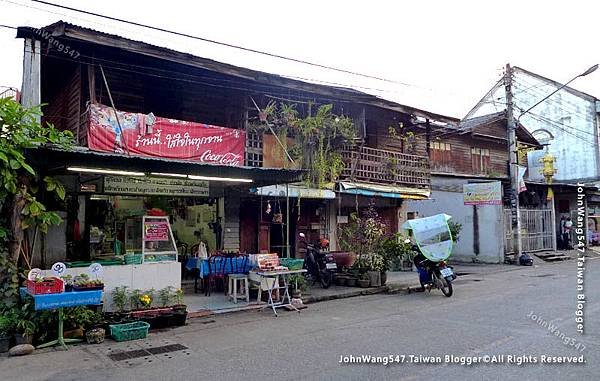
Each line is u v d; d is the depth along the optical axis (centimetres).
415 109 1553
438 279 1138
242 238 1319
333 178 1349
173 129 1106
